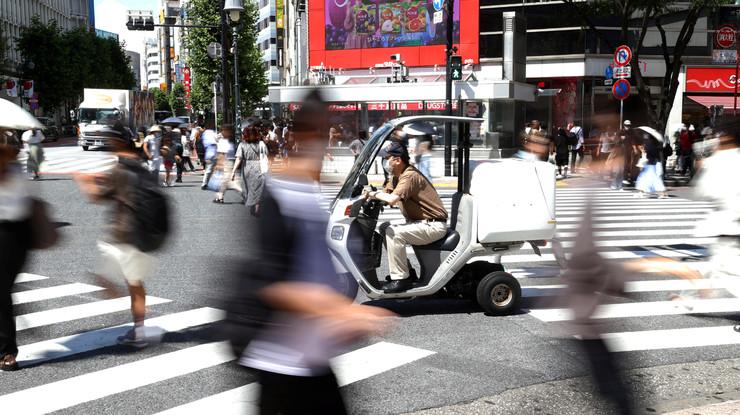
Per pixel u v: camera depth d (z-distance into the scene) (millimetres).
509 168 6891
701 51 33781
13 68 70500
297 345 2797
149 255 5906
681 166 26219
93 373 5348
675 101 33906
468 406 4672
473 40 33969
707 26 33625
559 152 23016
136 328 5988
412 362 5586
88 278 8711
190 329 6516
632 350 5926
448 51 23234
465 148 7250
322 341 2816
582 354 3670
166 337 6270
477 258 10188
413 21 35031
